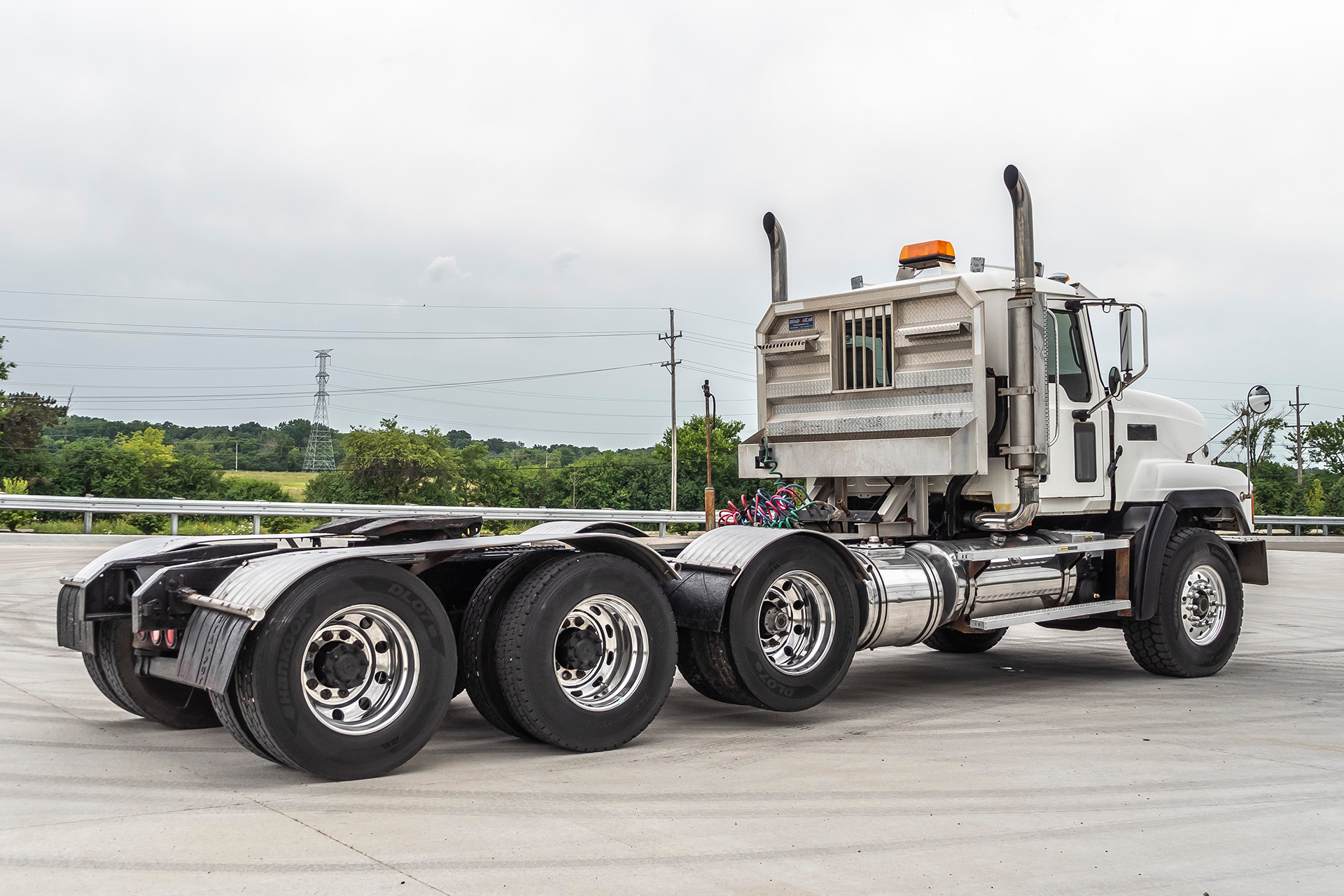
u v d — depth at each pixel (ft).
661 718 20.88
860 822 13.62
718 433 204.95
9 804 14.24
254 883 11.17
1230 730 19.69
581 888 11.11
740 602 19.06
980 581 23.44
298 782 15.53
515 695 16.81
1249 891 11.34
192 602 15.85
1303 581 57.41
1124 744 18.44
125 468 148.87
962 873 11.73
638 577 18.17
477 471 189.37
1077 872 11.84
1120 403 26.32
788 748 18.06
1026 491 23.18
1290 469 222.48
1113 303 25.13
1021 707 22.12
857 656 30.50
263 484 165.99
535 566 17.57
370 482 176.86
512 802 14.47
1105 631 36.65
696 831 13.16
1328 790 15.43
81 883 11.19
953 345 23.44
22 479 137.90
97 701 21.71
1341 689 24.59
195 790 15.06
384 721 15.83
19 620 32.65
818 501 26.23
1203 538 26.50
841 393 25.14
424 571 17.42
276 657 14.79
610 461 201.87
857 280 25.79
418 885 11.15
